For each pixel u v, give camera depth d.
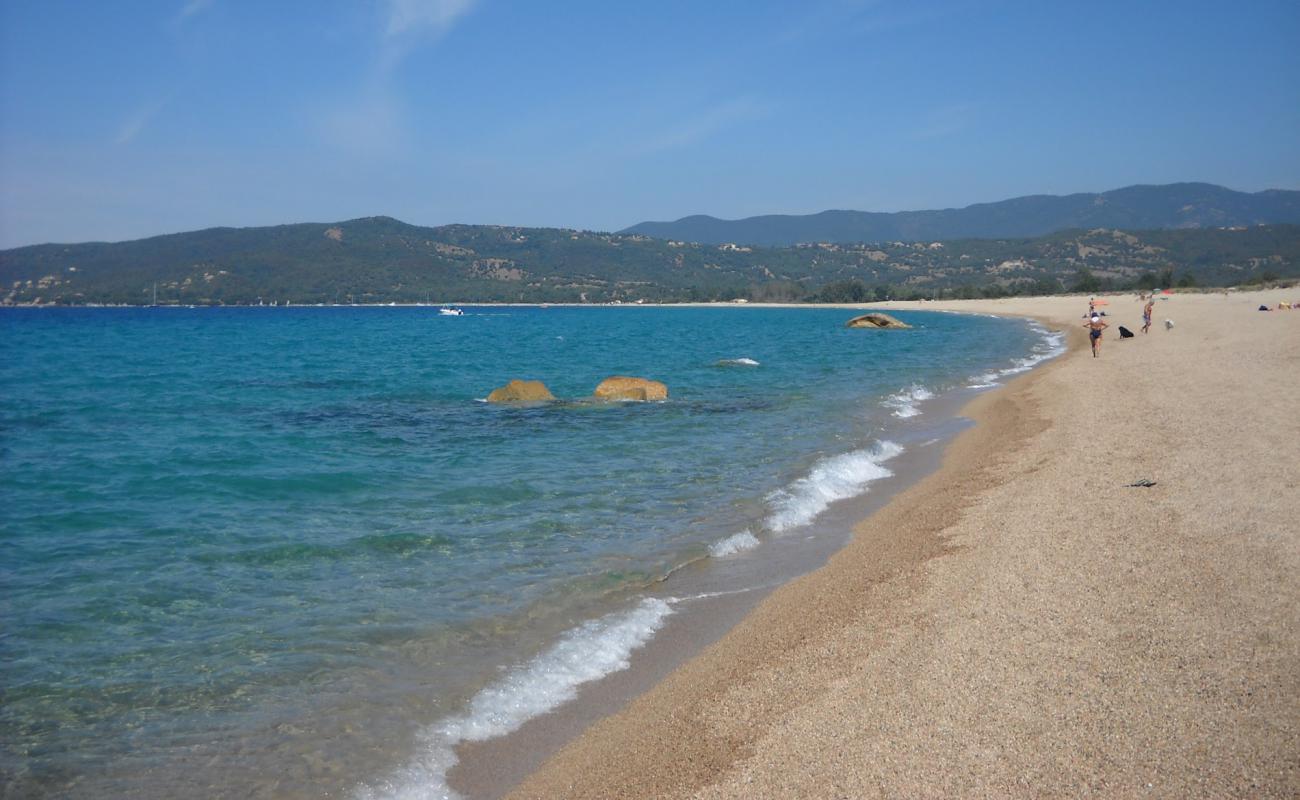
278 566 9.60
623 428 19.61
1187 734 5.13
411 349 52.59
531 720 6.38
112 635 7.64
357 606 8.41
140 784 5.42
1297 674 5.78
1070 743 5.18
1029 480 12.94
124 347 54.19
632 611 8.47
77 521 11.45
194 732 6.06
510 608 8.45
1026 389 24.86
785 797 4.96
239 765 5.66
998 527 10.48
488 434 18.95
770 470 14.68
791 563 10.02
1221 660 6.11
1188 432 15.05
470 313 158.62
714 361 40.56
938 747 5.30
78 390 28.64
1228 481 11.27
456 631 7.89
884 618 7.82
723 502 12.55
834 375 31.89
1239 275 187.75
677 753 5.74
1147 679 5.93
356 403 25.19
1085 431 16.55
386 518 11.64
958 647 6.89
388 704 6.52
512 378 33.03
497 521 11.51
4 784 5.38
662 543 10.59
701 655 7.47
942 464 15.42
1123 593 7.69
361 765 5.70
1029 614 7.43
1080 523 10.18
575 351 49.56
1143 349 34.16
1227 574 7.88
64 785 5.40
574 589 8.99
